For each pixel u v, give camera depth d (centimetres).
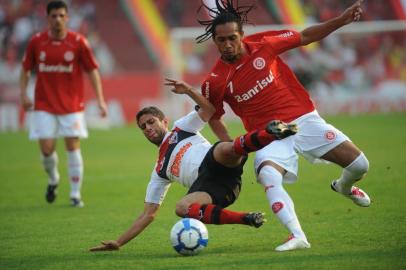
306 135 2781
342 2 11700
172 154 2672
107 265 2444
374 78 10362
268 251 2558
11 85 9669
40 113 4162
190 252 2512
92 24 11738
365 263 2283
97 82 4269
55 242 2989
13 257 2680
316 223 3188
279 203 2509
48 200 4209
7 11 11200
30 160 6444
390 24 10150
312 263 2295
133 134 8675
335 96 10288
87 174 5475
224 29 2611
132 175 5350
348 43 10294
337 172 5094
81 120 4206
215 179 2573
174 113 9912
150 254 2625
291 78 2772
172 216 3625
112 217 3662
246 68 2695
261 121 2744
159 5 11975
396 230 2906
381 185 4278
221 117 2834
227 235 2964
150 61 11712
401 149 6109
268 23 11506
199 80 10262
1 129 9575
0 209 4025
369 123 8775
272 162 2578
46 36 4178
